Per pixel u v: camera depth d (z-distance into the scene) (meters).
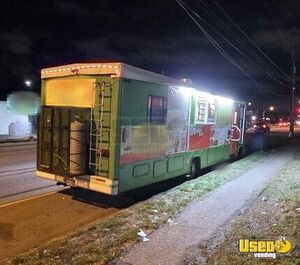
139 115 9.21
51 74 9.74
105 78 8.73
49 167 9.72
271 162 17.73
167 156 10.65
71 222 8.05
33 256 5.73
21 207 9.02
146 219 7.71
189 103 11.84
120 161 8.71
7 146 25.25
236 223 7.45
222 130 15.48
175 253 5.90
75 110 9.17
